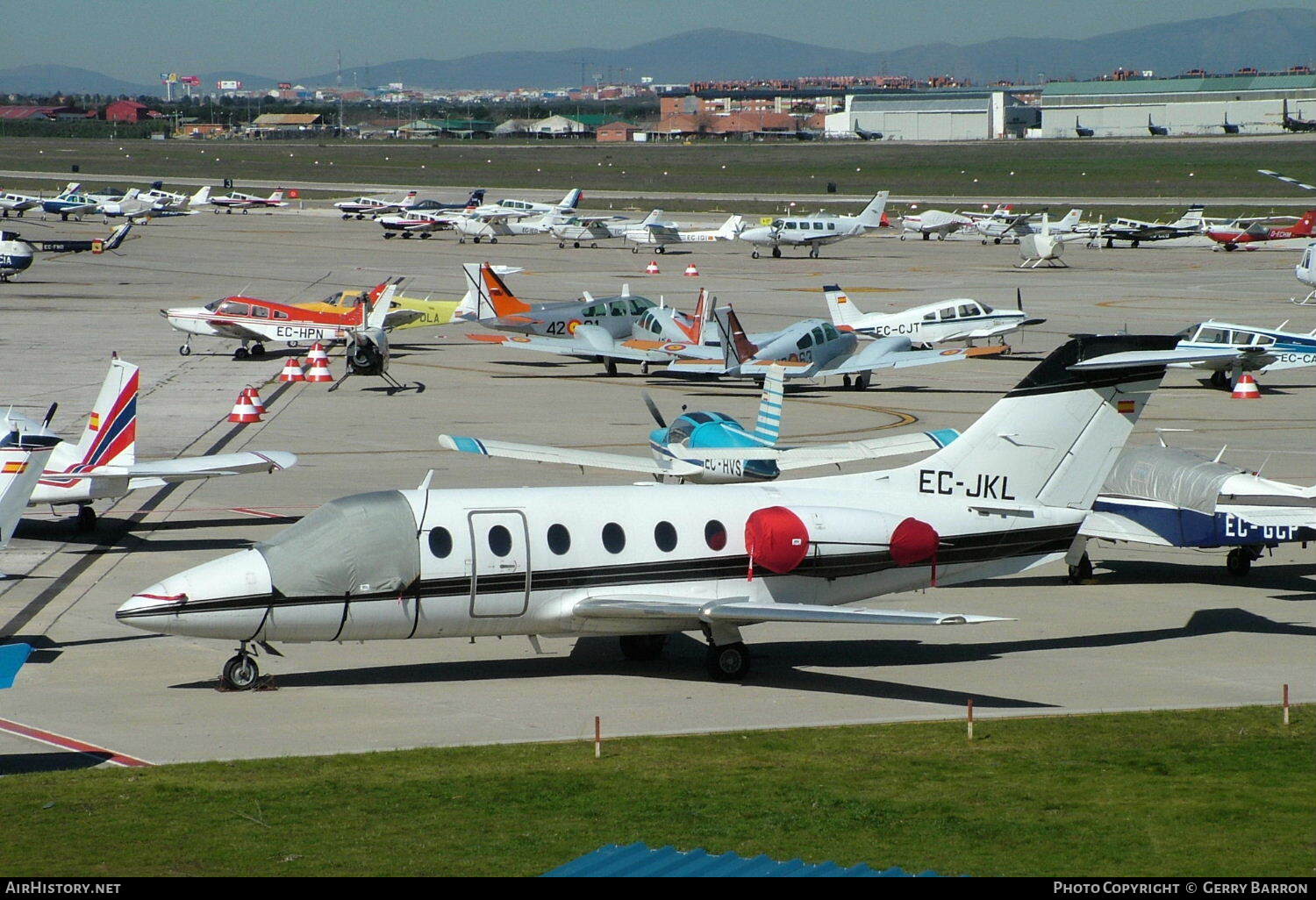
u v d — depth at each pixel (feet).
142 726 109.81
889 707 118.21
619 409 299.38
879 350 328.08
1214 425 281.13
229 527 187.32
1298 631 145.18
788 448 177.58
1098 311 485.15
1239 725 112.57
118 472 171.01
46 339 399.44
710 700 120.06
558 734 109.60
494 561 119.75
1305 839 87.15
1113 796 95.20
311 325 374.22
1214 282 584.40
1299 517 158.92
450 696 119.85
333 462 234.79
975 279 603.67
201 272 603.26
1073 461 134.82
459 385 337.11
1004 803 93.91
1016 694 122.52
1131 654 136.15
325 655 132.77
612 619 123.75
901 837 87.20
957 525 131.64
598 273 625.41
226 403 303.07
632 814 90.89
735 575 126.21
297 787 95.76
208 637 115.85
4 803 92.17
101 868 80.33
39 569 163.22
